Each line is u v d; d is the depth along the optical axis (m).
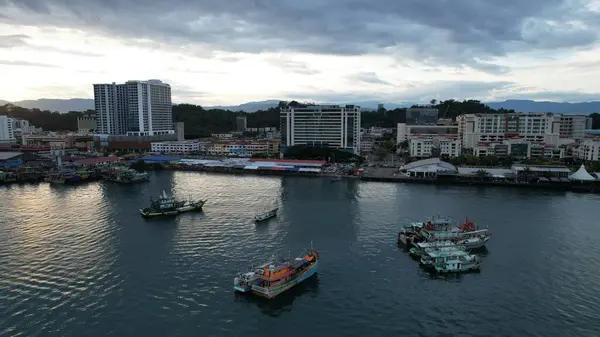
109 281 95.75
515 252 113.75
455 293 90.38
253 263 105.81
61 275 99.00
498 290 91.75
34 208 167.25
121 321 79.12
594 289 91.75
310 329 76.94
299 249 116.00
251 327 77.56
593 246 117.88
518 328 76.94
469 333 75.44
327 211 159.00
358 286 93.88
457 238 120.06
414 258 109.75
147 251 114.88
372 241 122.75
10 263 106.38
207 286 93.31
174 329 76.62
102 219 149.38
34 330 76.31
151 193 199.88
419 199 181.50
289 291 91.75
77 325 77.88
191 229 135.88
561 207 164.88
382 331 76.12
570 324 78.12
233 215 153.75
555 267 103.56
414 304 85.75
